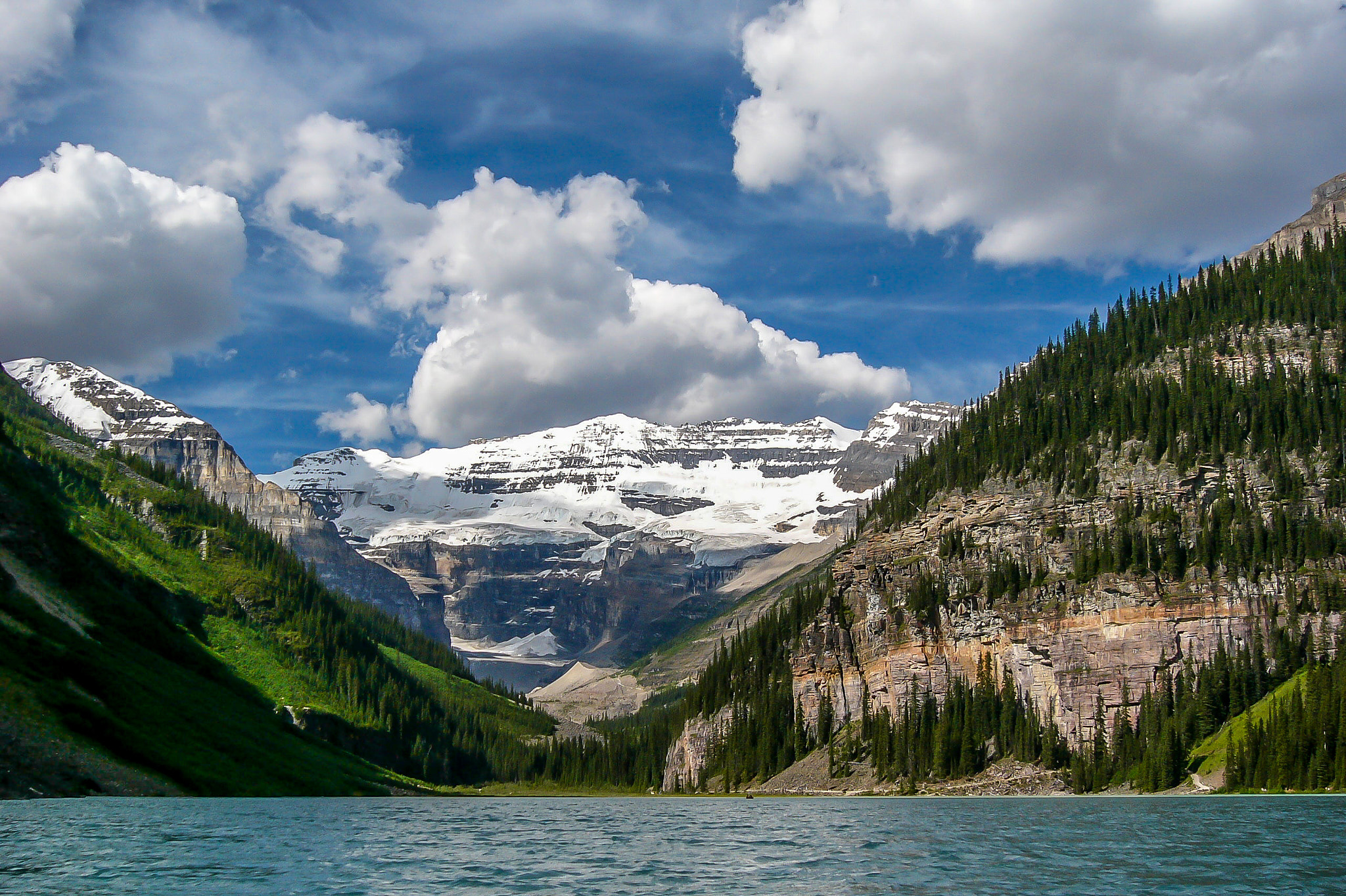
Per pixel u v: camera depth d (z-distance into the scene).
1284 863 104.06
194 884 90.94
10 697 161.12
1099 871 100.50
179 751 191.75
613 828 159.88
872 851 119.44
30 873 93.62
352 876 99.06
